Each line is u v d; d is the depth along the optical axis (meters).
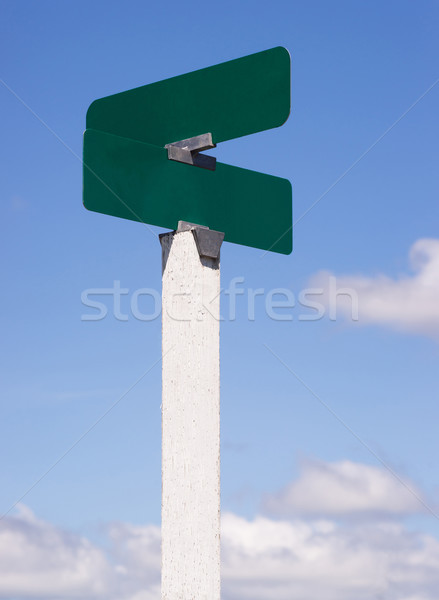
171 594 2.96
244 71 3.17
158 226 3.12
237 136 3.16
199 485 2.97
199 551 2.94
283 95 3.07
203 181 3.27
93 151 2.98
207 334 3.07
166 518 3.02
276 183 3.50
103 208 2.98
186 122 3.26
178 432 3.02
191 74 3.28
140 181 3.09
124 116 3.39
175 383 3.06
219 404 3.06
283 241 3.48
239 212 3.37
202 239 3.08
